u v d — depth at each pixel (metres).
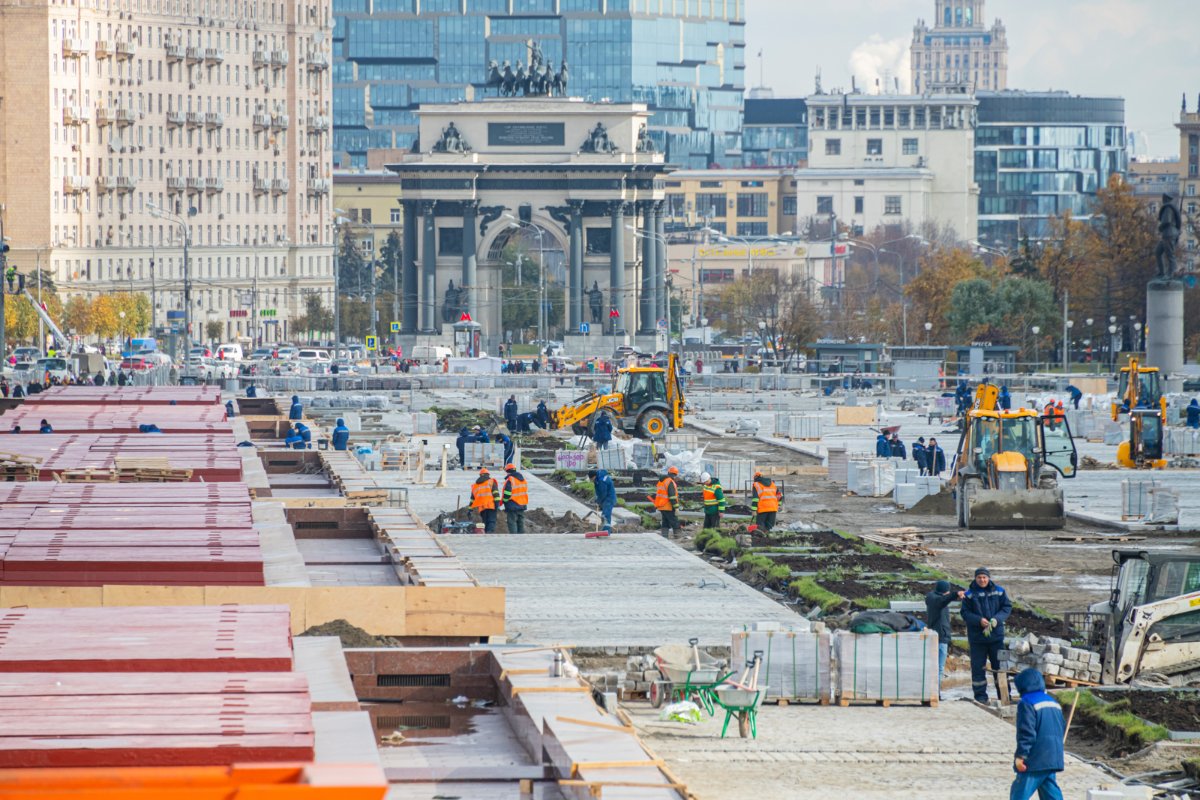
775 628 119.00
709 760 99.56
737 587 163.50
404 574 130.00
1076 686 118.62
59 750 63.62
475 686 96.44
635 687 113.50
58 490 149.12
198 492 150.00
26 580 114.38
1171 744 105.50
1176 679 119.69
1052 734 86.38
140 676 75.94
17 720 67.69
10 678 75.38
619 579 168.38
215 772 48.59
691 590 161.88
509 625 142.88
